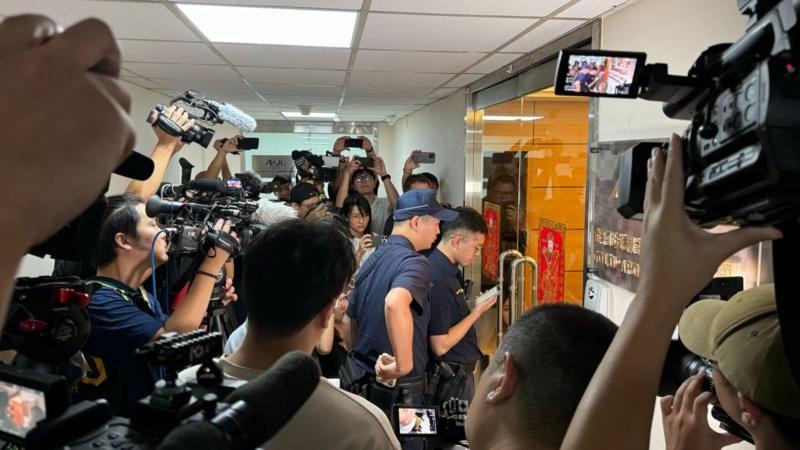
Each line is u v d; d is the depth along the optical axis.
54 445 0.41
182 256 1.74
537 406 0.66
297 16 2.15
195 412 0.43
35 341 0.82
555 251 3.07
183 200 2.07
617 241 2.04
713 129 0.52
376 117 7.32
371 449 0.86
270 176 8.25
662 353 0.47
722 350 0.71
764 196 0.46
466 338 2.38
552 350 0.67
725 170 0.48
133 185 2.17
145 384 1.43
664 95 0.61
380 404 1.88
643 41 1.87
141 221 1.58
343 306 2.03
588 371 0.65
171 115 2.28
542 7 1.99
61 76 0.26
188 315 1.50
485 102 3.81
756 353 0.66
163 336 0.58
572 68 0.66
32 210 0.25
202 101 2.54
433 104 5.30
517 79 3.20
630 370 0.47
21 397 0.49
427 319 2.03
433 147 5.33
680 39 1.68
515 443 0.67
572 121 2.87
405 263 1.95
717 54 0.55
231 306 2.44
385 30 2.36
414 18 2.15
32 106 0.25
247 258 0.93
